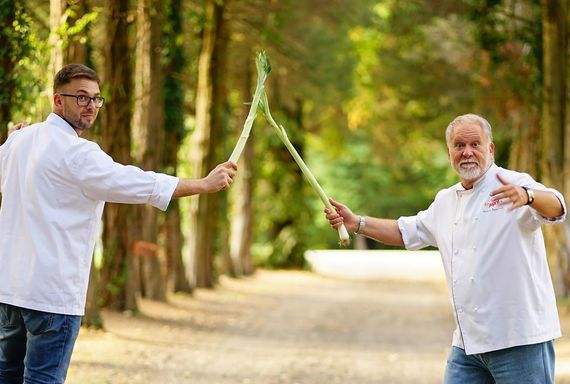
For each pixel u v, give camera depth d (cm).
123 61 1684
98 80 598
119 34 1672
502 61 2206
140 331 1580
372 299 2634
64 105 589
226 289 2733
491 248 599
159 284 2083
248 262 3369
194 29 2548
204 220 2612
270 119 682
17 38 1197
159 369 1194
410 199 5953
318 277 3550
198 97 2458
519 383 597
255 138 3375
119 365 1202
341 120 4178
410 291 2994
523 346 595
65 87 588
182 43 2170
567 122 2056
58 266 571
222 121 2709
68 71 589
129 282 1808
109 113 1670
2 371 600
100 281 1805
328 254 5144
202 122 2441
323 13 2973
